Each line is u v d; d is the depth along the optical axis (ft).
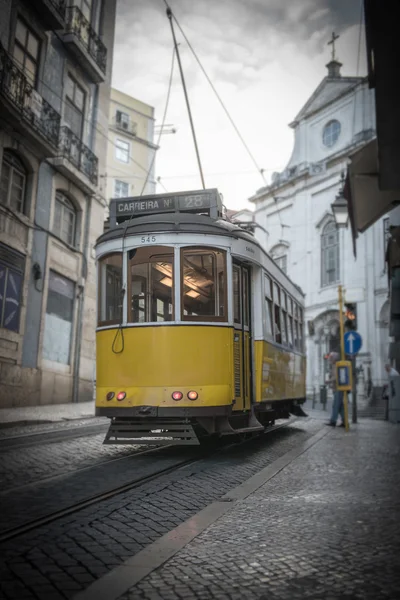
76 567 11.46
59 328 59.57
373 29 18.03
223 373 26.27
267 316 32.71
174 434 24.93
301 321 48.47
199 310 26.43
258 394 30.22
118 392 26.02
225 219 32.17
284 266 122.93
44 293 56.03
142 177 127.03
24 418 40.14
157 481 20.70
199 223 27.30
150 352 25.85
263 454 28.73
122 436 25.35
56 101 59.47
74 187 62.23
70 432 35.35
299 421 51.60
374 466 24.12
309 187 118.83
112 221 30.35
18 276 52.34
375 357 99.50
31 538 13.33
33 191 54.80
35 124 53.42
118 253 27.58
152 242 26.86
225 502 17.35
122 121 124.16
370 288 102.22
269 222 127.75
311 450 29.63
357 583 10.50
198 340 25.99
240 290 29.37
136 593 10.05
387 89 18.66
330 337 110.32
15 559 11.81
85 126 65.82
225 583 10.55
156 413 25.27
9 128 50.65
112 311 27.27
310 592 10.11
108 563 11.77
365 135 108.47
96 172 65.21
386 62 18.37
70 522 14.88
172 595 9.97
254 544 12.94
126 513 16.01
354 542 13.02
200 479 21.44
